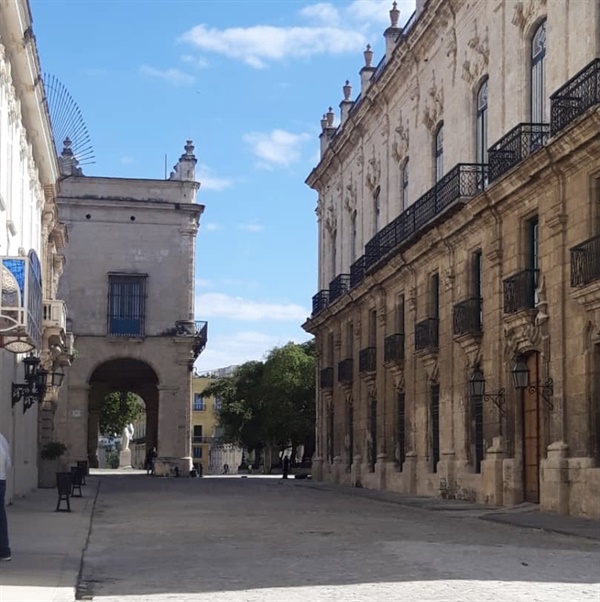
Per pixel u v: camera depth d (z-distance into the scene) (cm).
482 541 1661
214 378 11919
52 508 2505
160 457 5797
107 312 5809
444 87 3403
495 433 2756
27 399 2777
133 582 1155
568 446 2327
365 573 1204
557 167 2350
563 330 2359
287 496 3353
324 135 5400
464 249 3039
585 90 2231
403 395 3744
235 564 1322
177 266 5916
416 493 3453
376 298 4016
